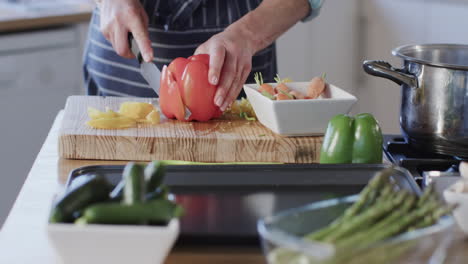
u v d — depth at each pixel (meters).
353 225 0.69
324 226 0.75
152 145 1.17
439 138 1.07
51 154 1.19
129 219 0.71
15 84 2.40
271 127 1.22
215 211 0.84
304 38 2.98
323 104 1.17
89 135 1.16
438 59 1.21
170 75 1.27
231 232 0.77
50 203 0.94
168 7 1.57
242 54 1.33
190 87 1.25
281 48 2.96
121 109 1.29
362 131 1.04
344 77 3.02
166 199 0.77
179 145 1.17
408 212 0.72
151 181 0.78
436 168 1.06
